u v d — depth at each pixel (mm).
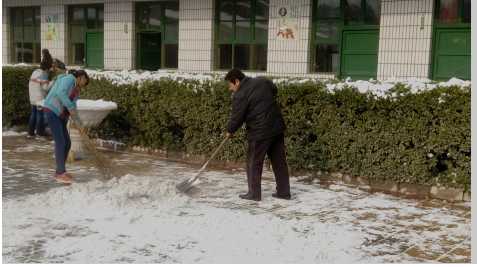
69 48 15938
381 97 6812
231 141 8320
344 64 11570
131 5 14344
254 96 6266
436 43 10398
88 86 10109
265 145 6344
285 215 5855
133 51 14562
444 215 5953
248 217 5621
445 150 6648
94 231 5164
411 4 10445
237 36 12938
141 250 4684
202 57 13344
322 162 7480
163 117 8969
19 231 5070
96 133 10164
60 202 6012
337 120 7230
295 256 4578
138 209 5887
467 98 6266
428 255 4703
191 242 4891
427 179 6773
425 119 6570
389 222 5660
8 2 16703
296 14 11875
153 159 9070
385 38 10812
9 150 9523
